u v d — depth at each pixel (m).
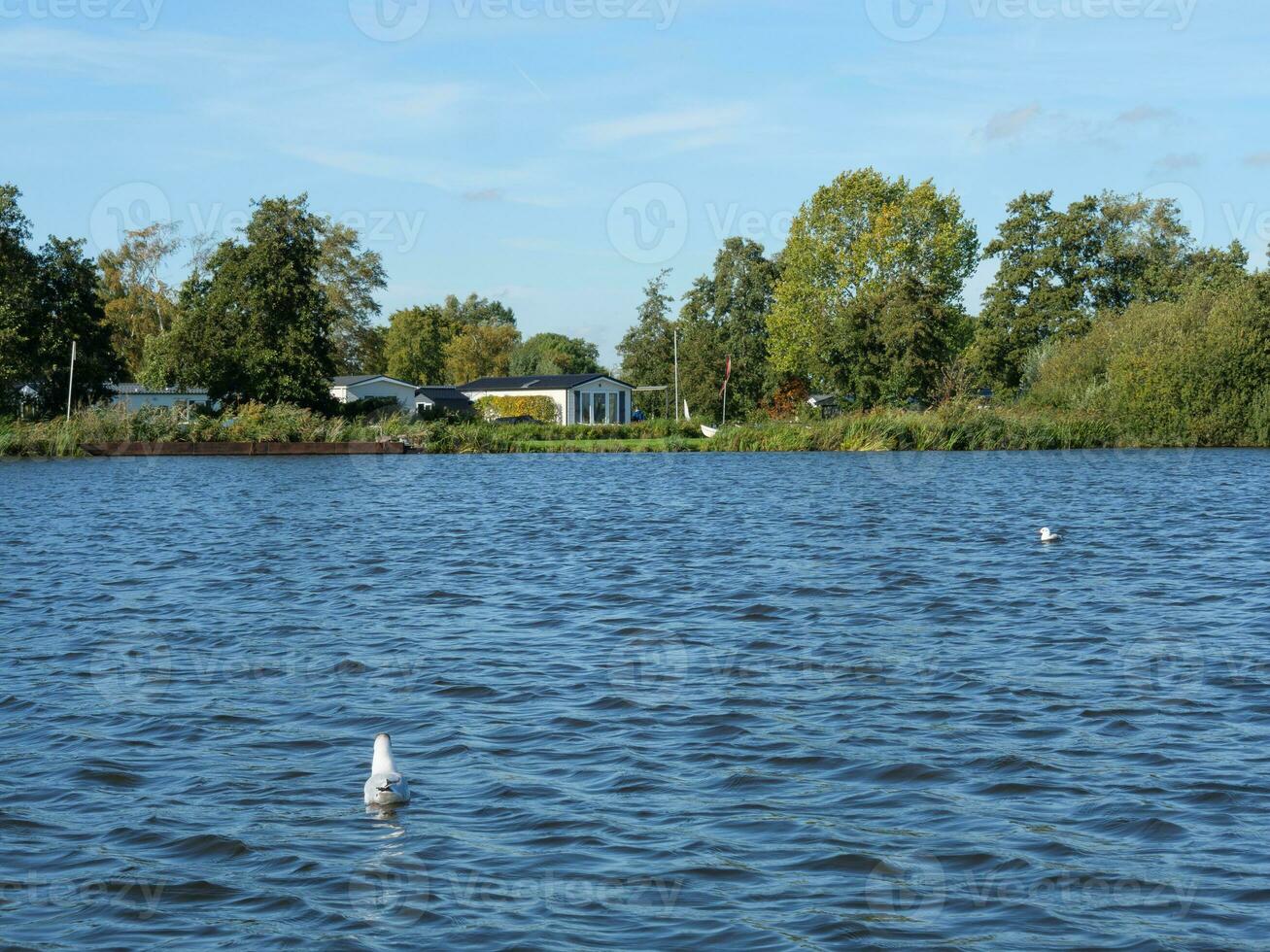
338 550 30.44
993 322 111.38
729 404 109.19
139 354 116.94
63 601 22.50
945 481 53.56
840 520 37.22
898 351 92.12
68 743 13.13
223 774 12.05
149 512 40.97
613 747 12.84
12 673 16.44
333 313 89.81
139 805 11.16
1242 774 11.75
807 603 21.83
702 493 48.16
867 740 13.02
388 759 11.42
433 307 182.00
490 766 12.23
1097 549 29.42
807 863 9.70
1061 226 109.12
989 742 12.91
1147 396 77.69
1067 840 10.12
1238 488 48.22
